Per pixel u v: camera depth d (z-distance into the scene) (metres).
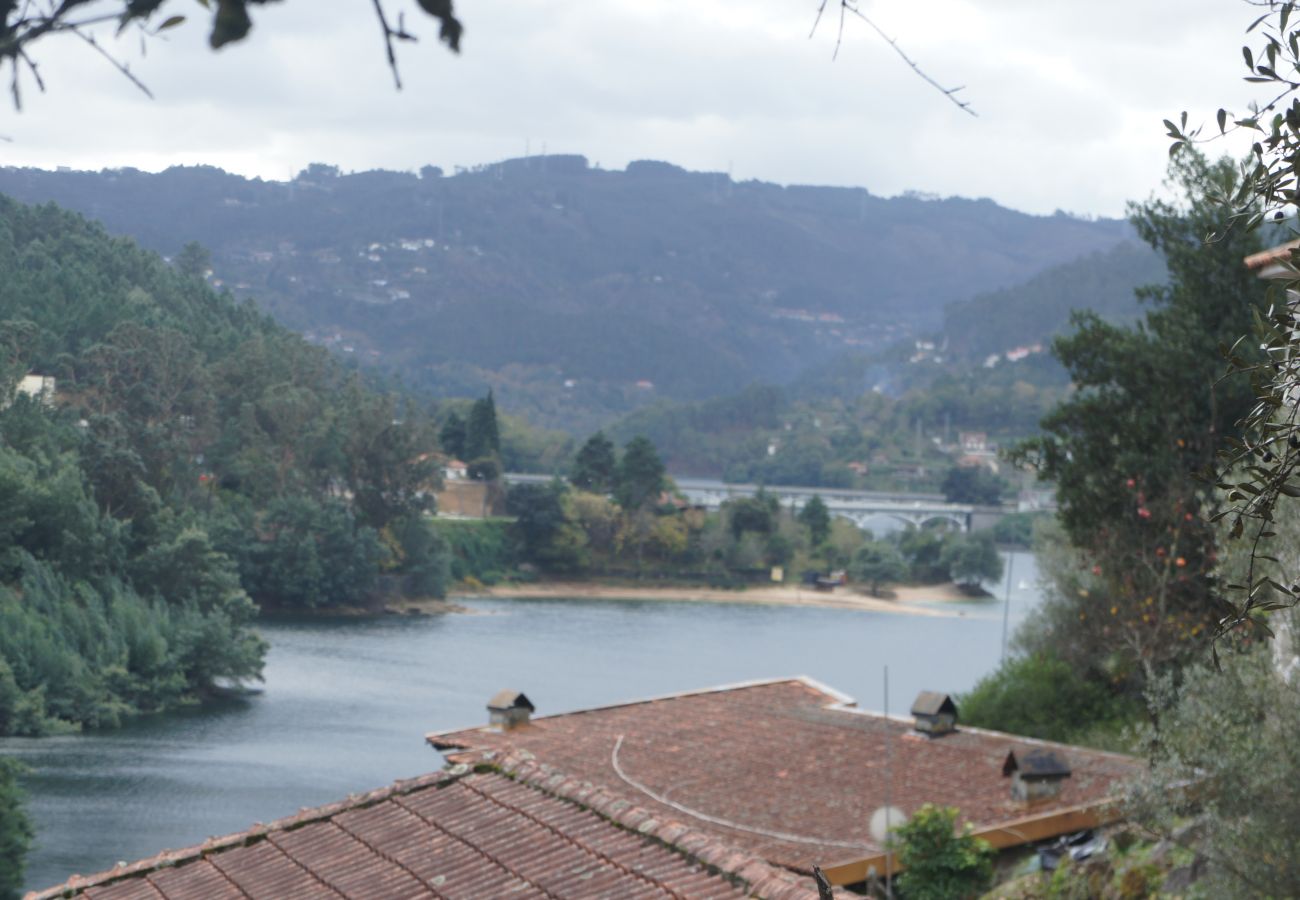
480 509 162.38
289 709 79.12
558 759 19.92
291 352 159.75
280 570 119.19
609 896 10.41
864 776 18.70
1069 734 25.97
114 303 157.25
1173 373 23.52
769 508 171.62
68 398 124.62
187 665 81.06
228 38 1.41
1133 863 14.04
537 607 137.00
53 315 146.88
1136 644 22.05
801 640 119.56
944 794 17.77
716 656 107.75
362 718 76.88
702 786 18.45
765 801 17.73
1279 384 4.32
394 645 106.00
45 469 93.50
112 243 189.50
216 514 121.62
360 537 125.75
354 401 145.12
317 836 12.62
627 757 19.89
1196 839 12.31
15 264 159.50
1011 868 16.34
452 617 125.94
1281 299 4.62
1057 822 16.72
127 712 74.81
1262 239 23.20
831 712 22.55
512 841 11.71
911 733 20.83
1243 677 10.91
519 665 98.19
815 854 15.66
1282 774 10.30
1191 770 11.16
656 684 92.12
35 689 72.44
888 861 14.98
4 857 38.47
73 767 62.12
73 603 81.88
